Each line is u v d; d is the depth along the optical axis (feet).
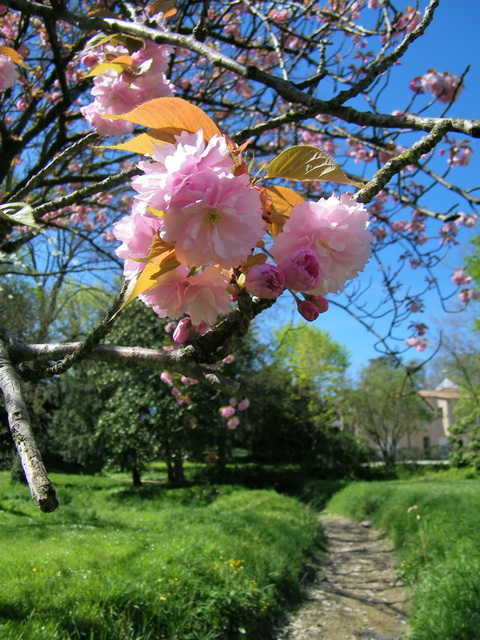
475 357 74.08
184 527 26.35
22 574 15.49
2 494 41.19
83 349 3.75
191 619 15.11
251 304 3.09
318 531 35.81
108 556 18.31
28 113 14.88
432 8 5.79
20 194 7.56
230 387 3.08
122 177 7.38
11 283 32.30
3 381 3.37
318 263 2.74
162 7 6.75
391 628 18.80
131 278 3.30
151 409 49.90
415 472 86.53
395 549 30.86
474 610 15.62
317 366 84.99
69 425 68.18
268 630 18.20
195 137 2.77
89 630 12.39
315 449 80.64
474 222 17.02
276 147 16.12
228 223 2.55
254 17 14.46
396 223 19.69
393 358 12.95
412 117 4.56
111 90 5.87
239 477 67.92
